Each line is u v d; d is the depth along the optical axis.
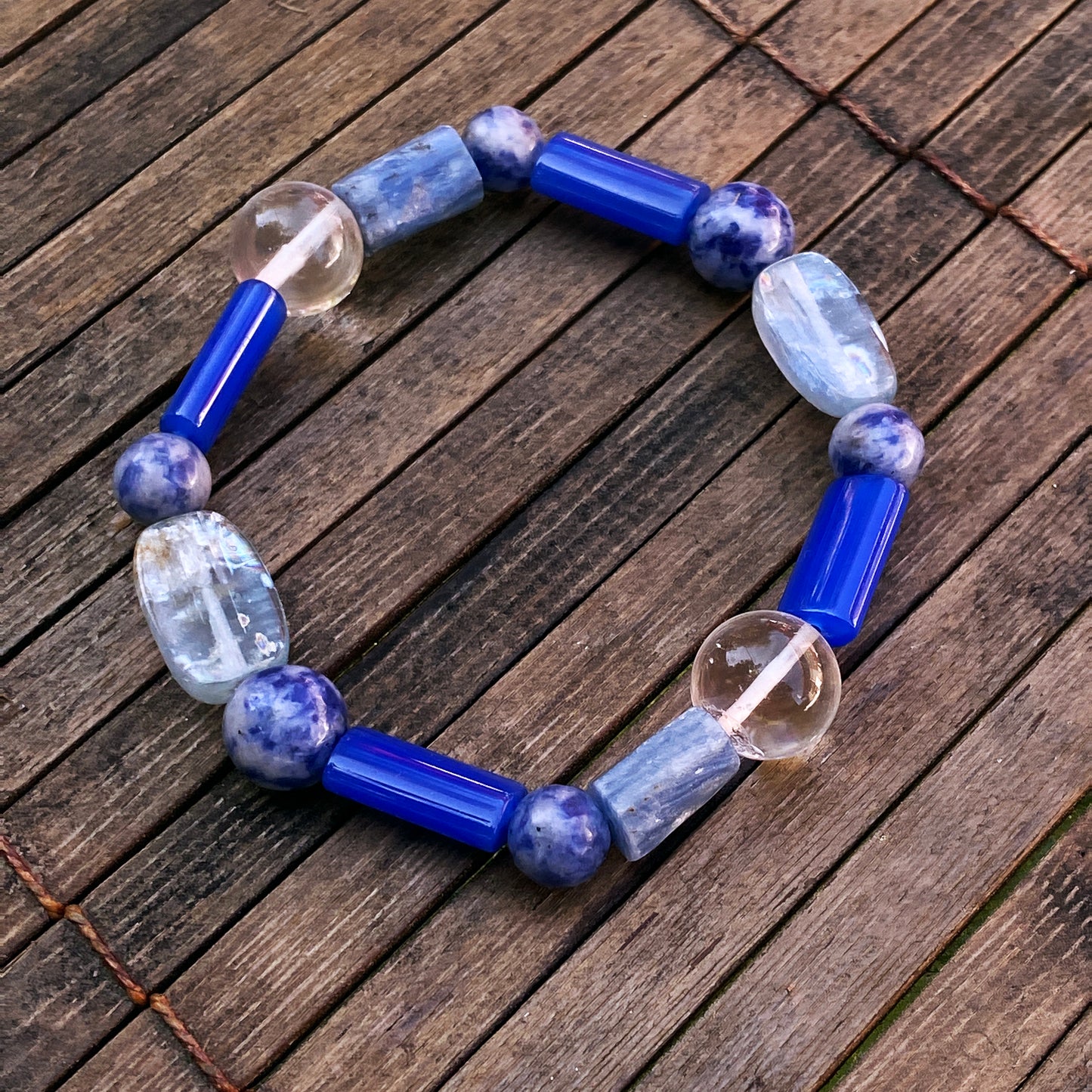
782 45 0.23
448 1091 0.19
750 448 0.22
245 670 0.20
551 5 0.23
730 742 0.20
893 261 0.22
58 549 0.21
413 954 0.20
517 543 0.21
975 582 0.21
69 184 0.22
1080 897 0.20
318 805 0.20
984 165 0.23
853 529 0.20
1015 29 0.23
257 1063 0.19
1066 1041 0.20
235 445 0.21
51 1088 0.19
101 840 0.20
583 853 0.19
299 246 0.21
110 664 0.21
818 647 0.20
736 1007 0.20
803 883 0.20
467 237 0.22
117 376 0.22
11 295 0.22
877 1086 0.20
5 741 0.20
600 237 0.22
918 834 0.20
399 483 0.21
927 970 0.20
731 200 0.21
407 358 0.22
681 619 0.21
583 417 0.22
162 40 0.23
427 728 0.21
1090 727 0.21
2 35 0.23
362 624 0.21
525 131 0.22
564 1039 0.20
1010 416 0.22
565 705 0.21
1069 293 0.22
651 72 0.23
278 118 0.23
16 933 0.20
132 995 0.20
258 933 0.20
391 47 0.23
